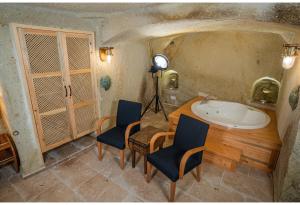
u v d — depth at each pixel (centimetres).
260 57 327
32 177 227
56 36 226
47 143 245
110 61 304
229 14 181
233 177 230
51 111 240
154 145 230
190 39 387
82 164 253
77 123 277
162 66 347
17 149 215
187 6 199
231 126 261
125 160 262
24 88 204
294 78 223
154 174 234
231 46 348
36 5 194
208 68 388
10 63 192
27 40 201
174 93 454
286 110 232
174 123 306
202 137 195
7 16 182
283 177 179
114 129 266
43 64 220
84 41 258
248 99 360
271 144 227
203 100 367
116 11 239
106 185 217
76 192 206
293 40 233
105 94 310
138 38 320
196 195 203
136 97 399
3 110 222
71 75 252
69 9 219
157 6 215
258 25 211
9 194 203
